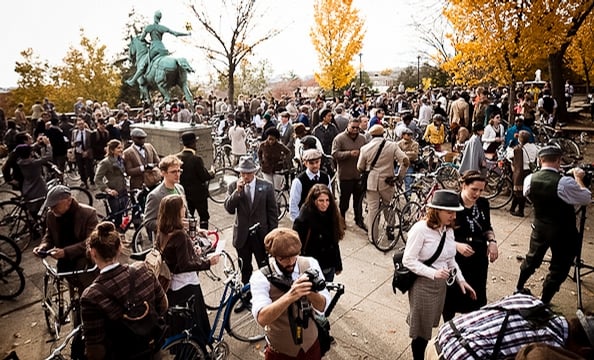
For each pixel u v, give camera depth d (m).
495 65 10.98
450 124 13.64
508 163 8.45
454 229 3.65
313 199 3.89
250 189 4.74
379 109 10.89
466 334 2.10
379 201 6.54
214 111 21.28
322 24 25.83
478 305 3.67
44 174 10.41
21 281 5.36
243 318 4.27
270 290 2.54
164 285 3.43
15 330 4.65
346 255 6.30
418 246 3.28
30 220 7.08
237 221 4.77
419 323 3.37
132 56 14.19
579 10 10.75
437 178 7.83
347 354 4.03
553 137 12.31
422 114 15.13
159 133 10.96
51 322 4.66
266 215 4.80
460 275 3.41
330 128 8.80
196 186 6.37
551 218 4.37
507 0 9.98
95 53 35.59
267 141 7.61
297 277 2.59
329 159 8.39
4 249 6.15
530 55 10.43
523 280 4.76
